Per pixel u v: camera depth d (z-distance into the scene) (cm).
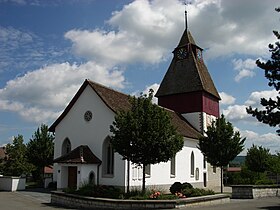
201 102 4562
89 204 2050
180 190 2695
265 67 1433
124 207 1947
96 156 3164
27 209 1989
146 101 2331
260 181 3525
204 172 4362
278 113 1396
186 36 4909
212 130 3384
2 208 2022
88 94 3325
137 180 3059
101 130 3183
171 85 4816
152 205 1922
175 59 4922
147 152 2225
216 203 2283
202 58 4991
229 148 3316
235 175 4803
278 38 1428
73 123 3394
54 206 2147
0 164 4325
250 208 1972
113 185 3002
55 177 3522
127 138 2247
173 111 4566
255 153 4928
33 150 4284
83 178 2931
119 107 3228
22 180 3378
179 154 3772
